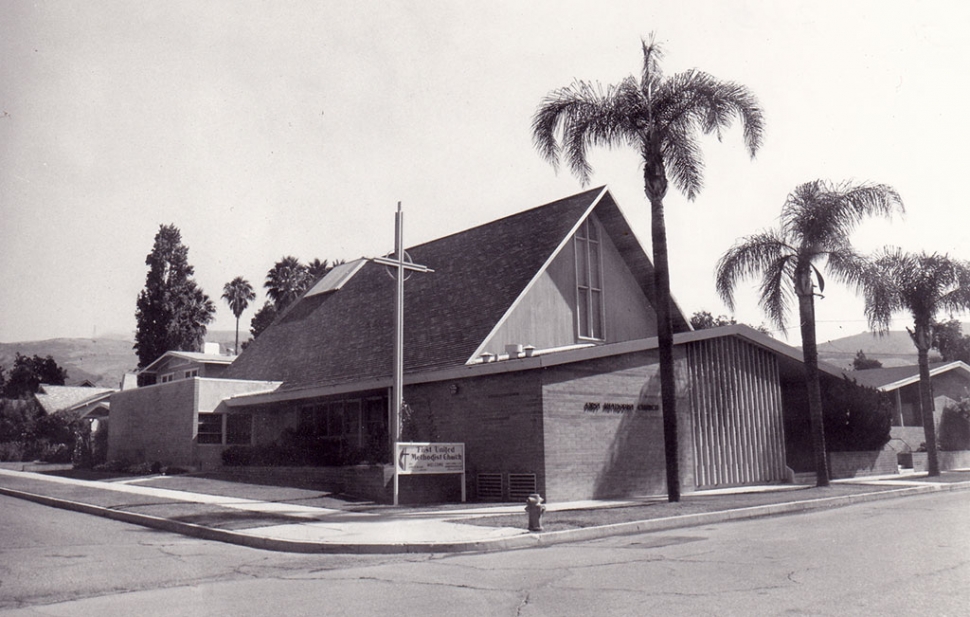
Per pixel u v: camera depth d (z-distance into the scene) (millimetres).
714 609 7613
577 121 20562
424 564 11203
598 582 9250
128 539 14352
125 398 34812
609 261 29312
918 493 23391
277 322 37812
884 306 26328
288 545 12969
